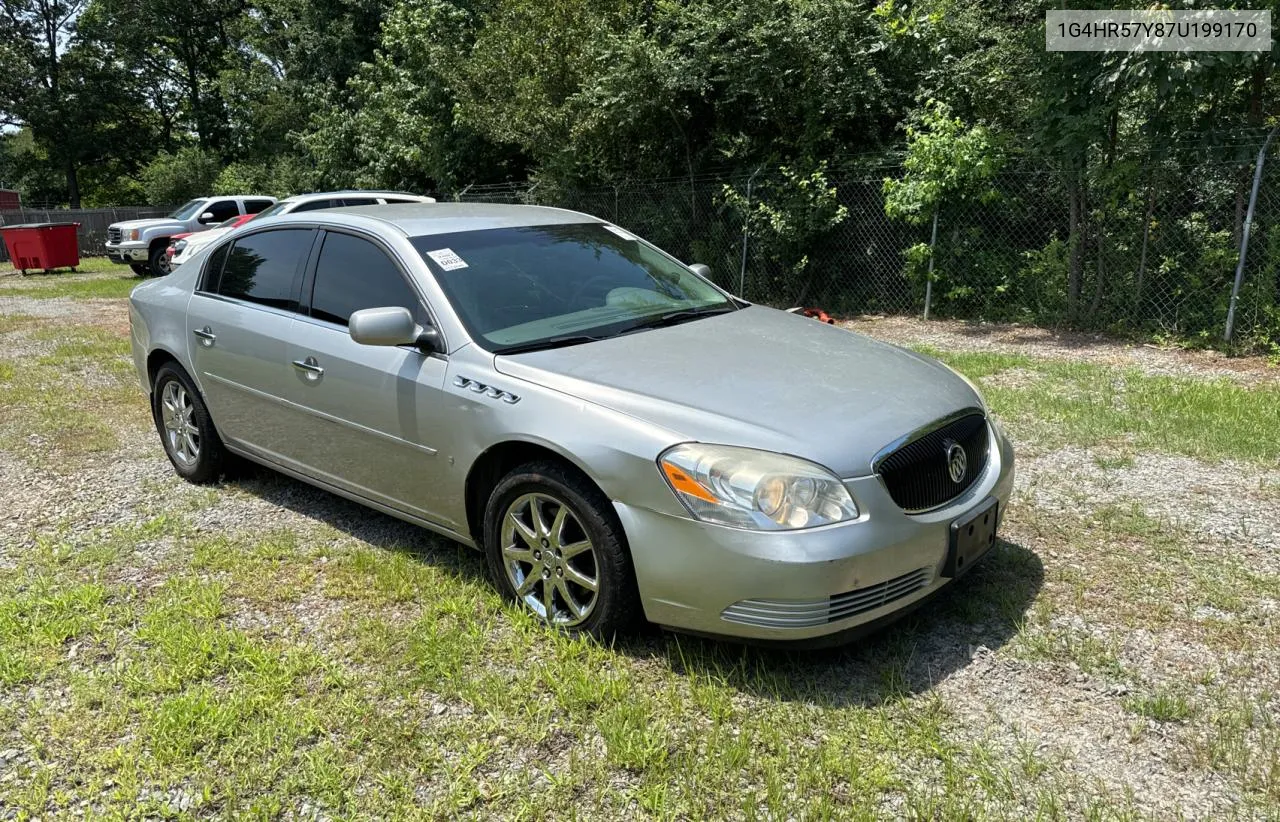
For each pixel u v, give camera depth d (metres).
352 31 29.78
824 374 3.35
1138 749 2.62
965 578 3.70
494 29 16.33
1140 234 8.99
